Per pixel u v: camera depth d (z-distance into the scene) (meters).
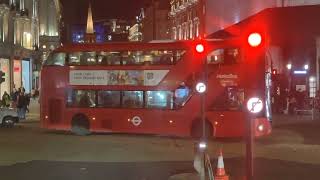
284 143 23.14
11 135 27.03
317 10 36.62
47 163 17.05
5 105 37.41
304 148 21.31
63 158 18.33
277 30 37.53
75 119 27.14
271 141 23.97
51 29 88.19
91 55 26.94
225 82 24.58
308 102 42.84
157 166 16.45
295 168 15.98
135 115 26.06
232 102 24.55
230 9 50.12
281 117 39.06
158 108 25.75
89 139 25.30
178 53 25.52
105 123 26.64
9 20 55.62
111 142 23.98
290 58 44.88
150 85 25.83
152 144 23.19
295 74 44.66
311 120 36.06
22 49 60.44
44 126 27.77
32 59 68.19
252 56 7.79
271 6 40.88
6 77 54.91
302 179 13.98
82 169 15.81
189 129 25.23
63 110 27.36
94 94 26.88
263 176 14.44
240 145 23.16
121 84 26.36
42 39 83.88
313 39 39.34
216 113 24.61
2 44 53.09
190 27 86.94
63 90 27.38
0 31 52.94
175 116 25.44
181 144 23.22
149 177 14.33
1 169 15.77
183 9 92.12
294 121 35.22
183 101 25.30
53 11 88.81
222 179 10.12
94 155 19.20
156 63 25.81
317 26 36.78
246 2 46.34
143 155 19.31
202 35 14.12
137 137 26.45
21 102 37.56
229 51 24.58
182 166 16.41
